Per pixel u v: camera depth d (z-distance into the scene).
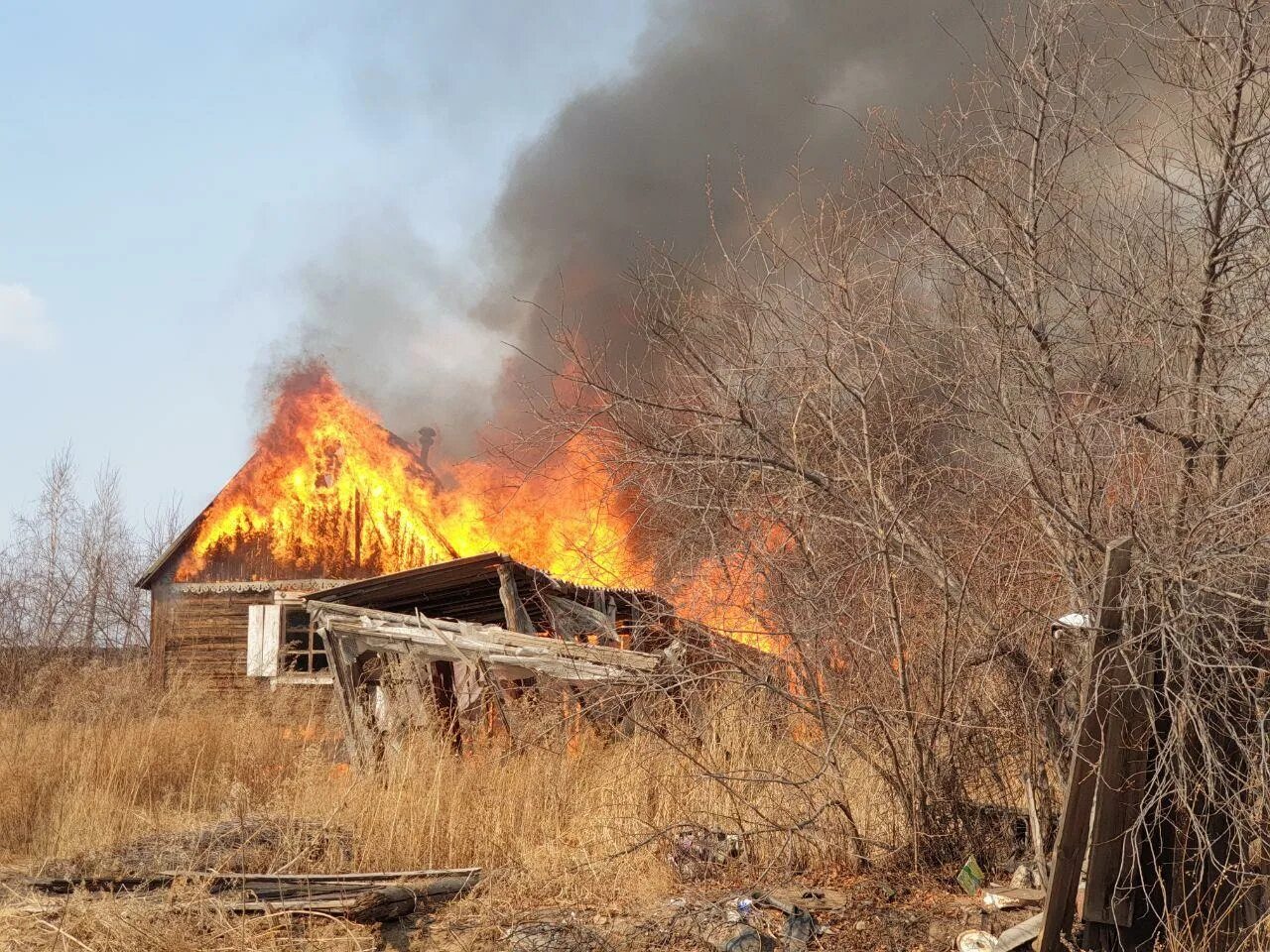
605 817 7.30
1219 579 5.08
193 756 11.11
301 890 6.44
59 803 9.20
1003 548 6.32
